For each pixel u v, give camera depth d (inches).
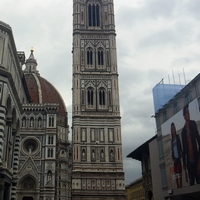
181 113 1769.2
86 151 3449.8
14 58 1845.5
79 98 3683.6
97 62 3902.6
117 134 3555.6
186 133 1705.2
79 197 3233.3
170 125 1889.8
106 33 4065.0
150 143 2208.4
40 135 3474.4
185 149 1708.9
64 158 5374.0
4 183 1561.3
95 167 3378.4
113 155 3464.6
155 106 2300.7
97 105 3681.1
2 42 1628.9
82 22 4106.8
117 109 3668.8
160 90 2297.0
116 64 3905.0
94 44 3996.1
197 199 1686.8
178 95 1857.8
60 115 6058.1
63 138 5885.8
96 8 4249.5
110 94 3754.9
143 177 2429.9
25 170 3282.5
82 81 3782.0
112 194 3275.1
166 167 1923.0
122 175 3363.7
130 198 4458.7
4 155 1614.2
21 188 3218.5
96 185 3299.7
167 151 1914.4
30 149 3388.3
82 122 3575.3
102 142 3503.9
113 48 3988.7
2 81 1573.6
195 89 1669.5
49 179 3275.1
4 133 1599.4
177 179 1780.3
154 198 2090.3
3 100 1555.1
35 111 3577.8
